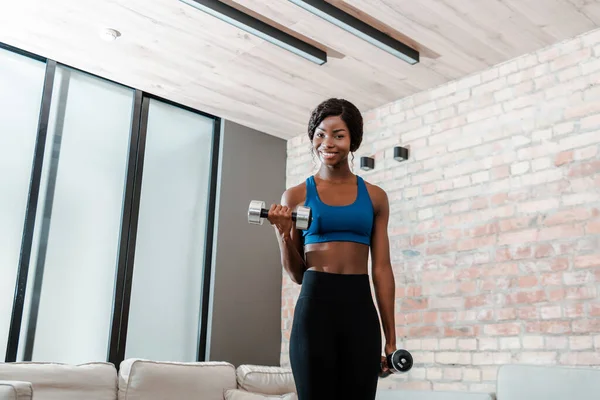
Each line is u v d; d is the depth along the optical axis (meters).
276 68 3.78
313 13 3.03
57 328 3.61
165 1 3.10
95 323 3.77
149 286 4.07
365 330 1.25
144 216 4.13
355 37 3.36
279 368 3.90
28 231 3.56
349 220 1.33
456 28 3.23
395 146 4.02
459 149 3.70
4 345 3.40
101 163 3.99
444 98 3.86
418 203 3.84
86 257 3.81
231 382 3.68
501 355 3.22
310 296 1.27
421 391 3.28
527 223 3.28
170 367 3.45
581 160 3.12
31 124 3.73
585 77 3.20
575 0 2.94
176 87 4.13
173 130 4.41
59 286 3.66
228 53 3.62
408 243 3.83
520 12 3.06
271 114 4.50
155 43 3.54
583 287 2.98
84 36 3.49
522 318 3.18
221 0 3.08
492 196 3.46
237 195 4.55
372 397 1.24
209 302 4.29
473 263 3.47
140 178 4.13
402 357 1.30
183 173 4.41
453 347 3.45
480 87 3.68
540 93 3.38
